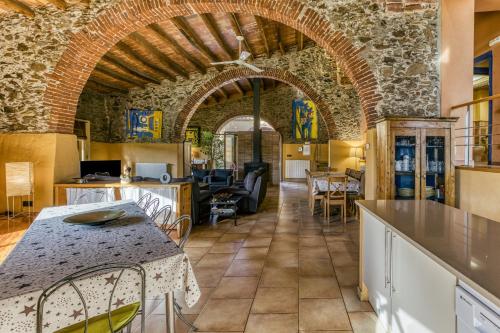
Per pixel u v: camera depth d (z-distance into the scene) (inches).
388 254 76.5
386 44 181.0
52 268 56.9
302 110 478.0
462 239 60.9
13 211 202.5
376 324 88.9
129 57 274.1
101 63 279.7
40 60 205.9
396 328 72.3
